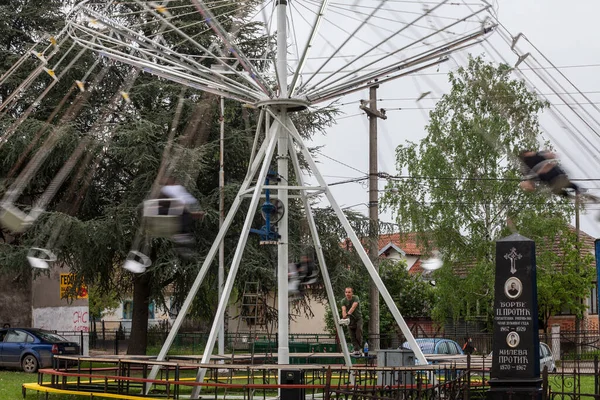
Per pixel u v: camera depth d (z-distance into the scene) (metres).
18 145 30.39
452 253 40.00
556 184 14.76
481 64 33.00
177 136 33.12
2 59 34.91
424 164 38.94
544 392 14.36
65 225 31.09
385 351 20.33
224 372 28.92
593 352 42.62
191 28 31.16
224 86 19.25
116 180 34.81
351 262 35.62
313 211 35.44
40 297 40.81
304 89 19.41
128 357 20.66
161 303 36.19
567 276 43.06
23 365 31.98
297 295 30.72
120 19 24.12
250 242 33.59
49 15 35.34
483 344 42.12
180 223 15.00
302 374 17.25
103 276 35.41
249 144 34.53
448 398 16.36
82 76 33.22
